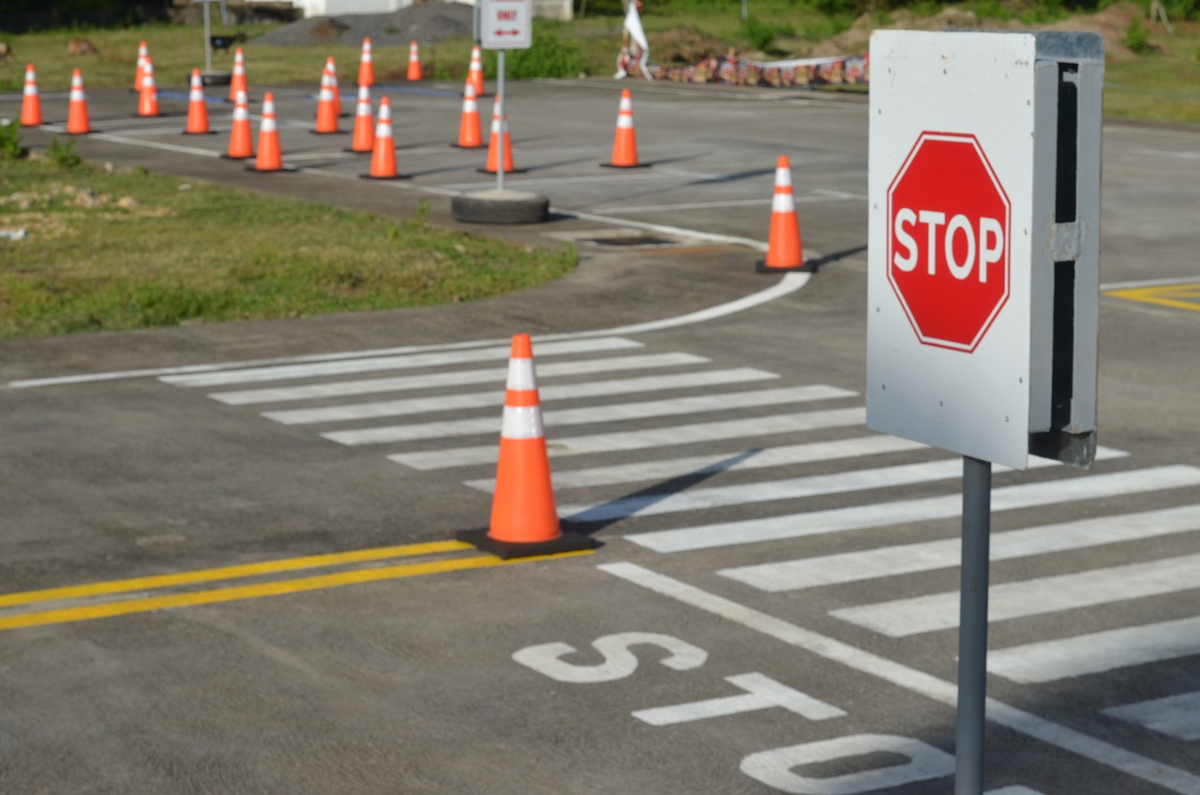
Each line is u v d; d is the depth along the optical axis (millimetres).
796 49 62375
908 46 4602
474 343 15367
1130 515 10117
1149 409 12891
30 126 35719
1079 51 4277
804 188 26594
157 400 13109
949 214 4516
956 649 7832
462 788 6375
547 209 22969
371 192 26047
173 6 69188
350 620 8250
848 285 18297
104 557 9242
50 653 7797
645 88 47875
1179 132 35781
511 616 8312
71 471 11031
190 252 20078
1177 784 6410
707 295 17734
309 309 16938
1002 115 4316
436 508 10234
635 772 6504
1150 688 7367
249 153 30391
